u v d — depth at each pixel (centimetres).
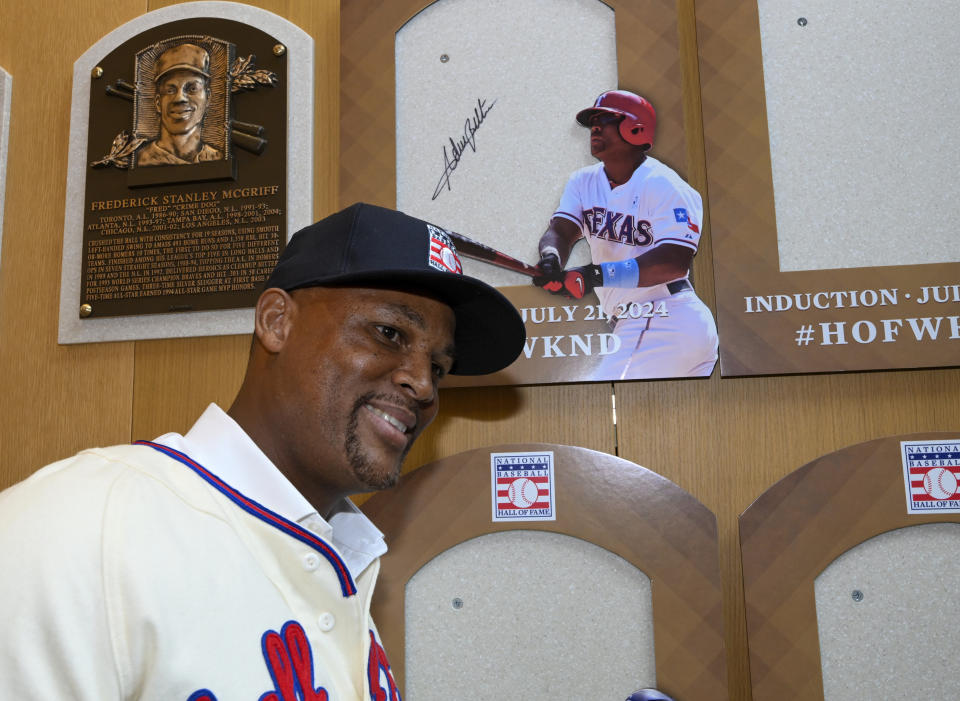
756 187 122
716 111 125
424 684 115
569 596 116
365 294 75
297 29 138
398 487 121
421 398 76
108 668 57
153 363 132
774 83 125
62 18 146
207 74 137
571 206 125
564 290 123
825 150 122
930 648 108
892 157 121
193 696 58
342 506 88
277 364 76
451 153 130
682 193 123
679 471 119
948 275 117
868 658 109
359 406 74
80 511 60
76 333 133
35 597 55
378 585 118
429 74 133
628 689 112
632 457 120
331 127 136
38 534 58
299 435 73
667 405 121
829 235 120
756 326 118
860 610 110
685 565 113
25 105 143
